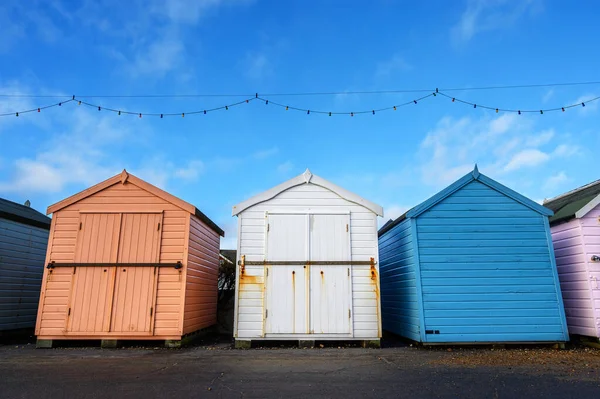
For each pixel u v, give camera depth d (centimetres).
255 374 593
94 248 898
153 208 923
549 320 846
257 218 920
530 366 650
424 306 852
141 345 884
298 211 923
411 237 893
